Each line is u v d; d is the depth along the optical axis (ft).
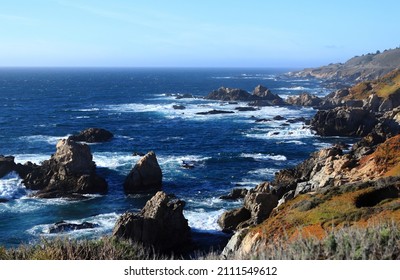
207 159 225.15
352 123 296.51
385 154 136.26
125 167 205.87
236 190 162.50
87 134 270.46
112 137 283.38
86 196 162.71
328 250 29.09
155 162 175.94
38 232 128.57
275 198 130.93
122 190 172.24
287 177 168.55
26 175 174.70
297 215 88.84
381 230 30.12
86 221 137.90
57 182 168.76
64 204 154.61
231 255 36.29
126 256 38.17
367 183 99.55
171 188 174.81
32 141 266.77
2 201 155.43
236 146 262.47
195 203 155.63
